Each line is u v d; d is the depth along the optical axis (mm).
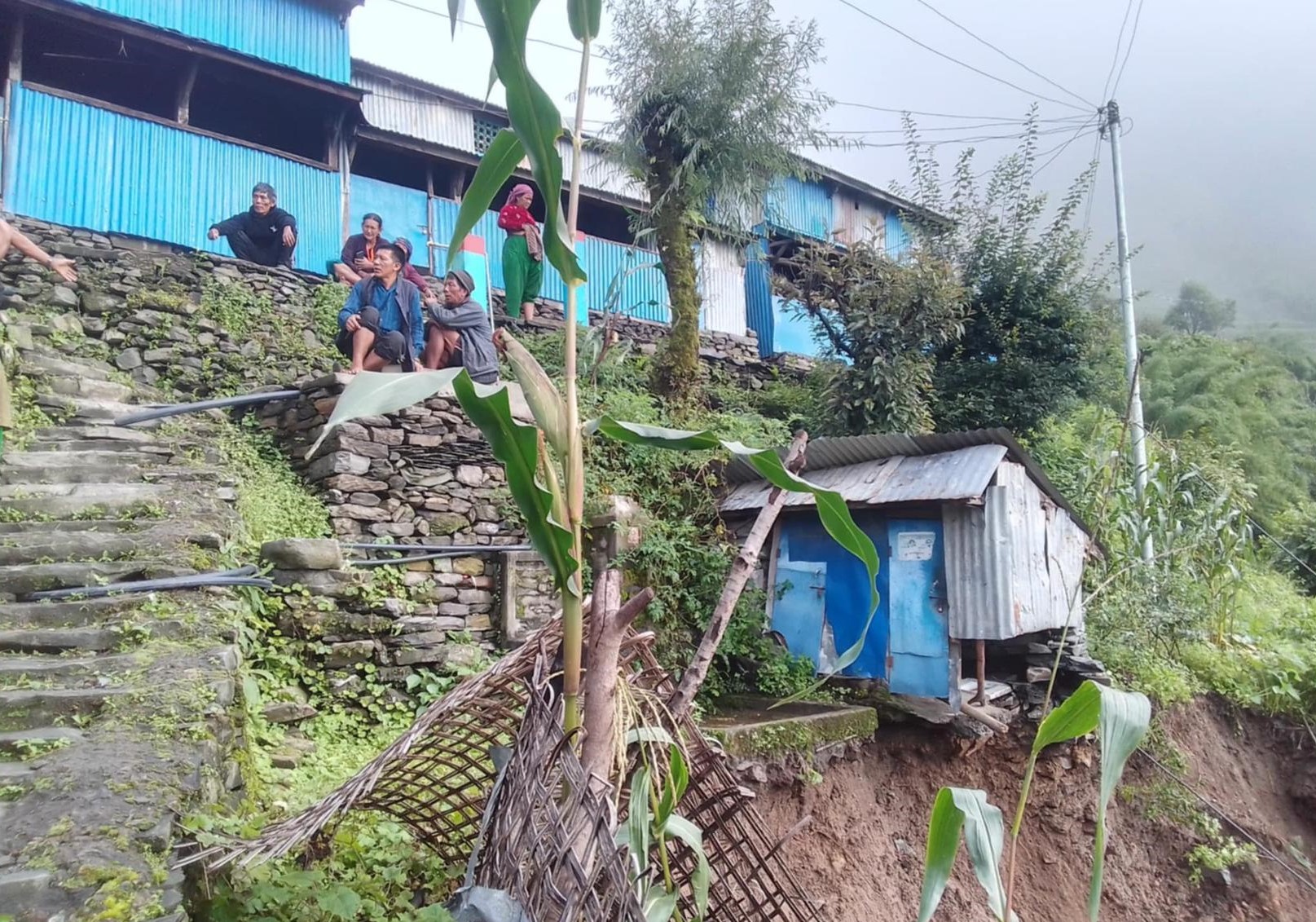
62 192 6434
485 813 1704
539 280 6480
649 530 5984
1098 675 6090
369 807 2420
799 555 6391
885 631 5824
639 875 1507
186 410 5289
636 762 1887
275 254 7324
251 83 7766
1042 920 5824
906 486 5770
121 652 2904
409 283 5969
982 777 6008
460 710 2047
